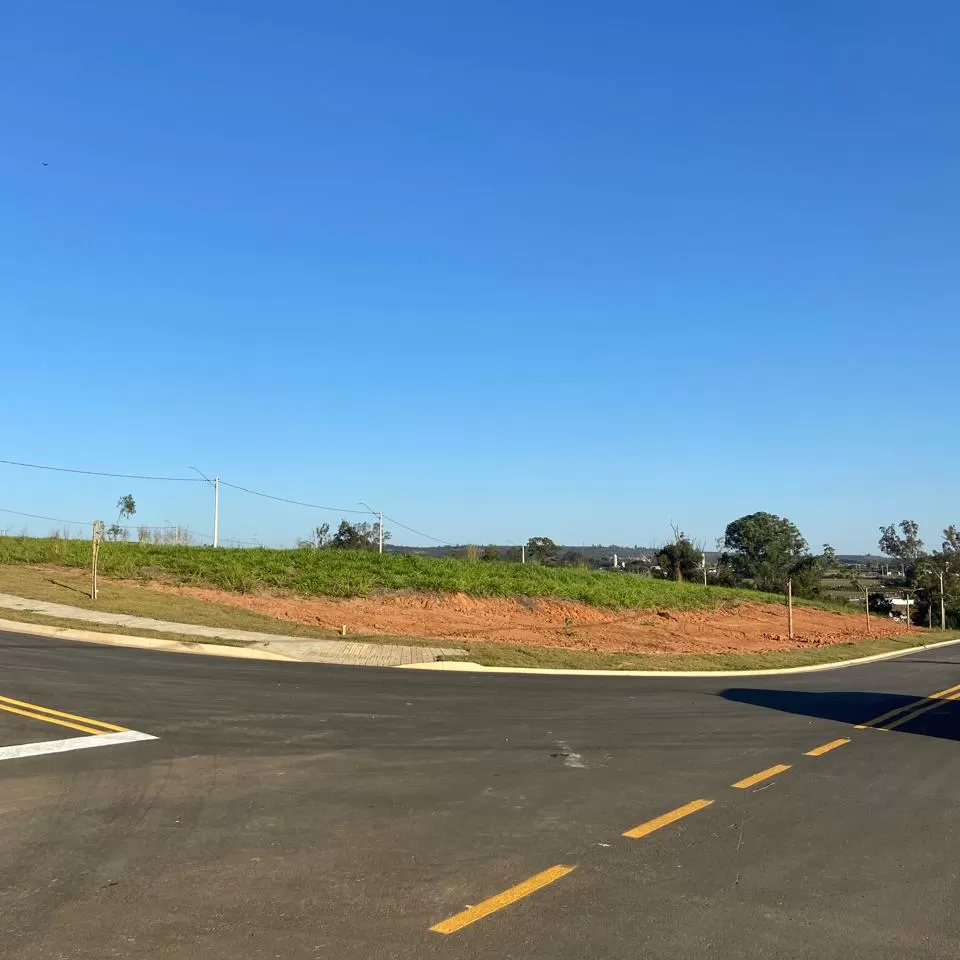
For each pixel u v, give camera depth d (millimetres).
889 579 117500
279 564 30938
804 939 4797
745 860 6113
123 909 4965
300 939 4637
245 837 6297
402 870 5707
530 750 9719
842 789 8375
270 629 20406
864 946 4723
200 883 5383
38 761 8250
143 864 5684
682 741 10680
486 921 4934
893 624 55844
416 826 6699
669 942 4719
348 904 5117
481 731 10719
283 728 10281
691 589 47062
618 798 7742
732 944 4715
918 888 5625
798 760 9750
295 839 6289
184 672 14227
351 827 6617
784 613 46969
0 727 9562
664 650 25625
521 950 4578
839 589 99750
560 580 38375
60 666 13930
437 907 5109
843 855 6285
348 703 12266
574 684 16016
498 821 6902
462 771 8578
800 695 16219
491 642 21531
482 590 31969
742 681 18672
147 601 22875
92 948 4477
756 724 12234
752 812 7426
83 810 6812
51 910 4930
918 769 9453
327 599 27203
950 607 71375
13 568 26922
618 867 5891
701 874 5801
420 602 28891
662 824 6965
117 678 13148
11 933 4629
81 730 9625
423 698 13125
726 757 9773
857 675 21719
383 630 23219
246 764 8484
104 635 17766
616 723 11797
